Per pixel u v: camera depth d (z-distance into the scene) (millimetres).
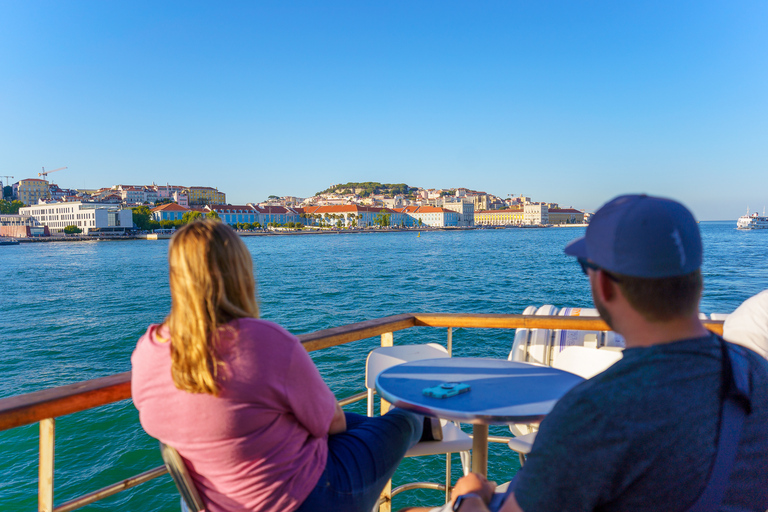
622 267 970
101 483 7145
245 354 1294
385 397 1739
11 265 50562
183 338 1272
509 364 2135
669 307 963
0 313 22172
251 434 1330
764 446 958
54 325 19188
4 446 8047
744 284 28125
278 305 23109
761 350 1790
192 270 1294
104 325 19047
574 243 1145
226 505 1385
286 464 1390
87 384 1757
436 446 2205
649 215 965
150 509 6441
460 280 32312
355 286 29719
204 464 1360
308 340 2277
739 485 928
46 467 1668
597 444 913
